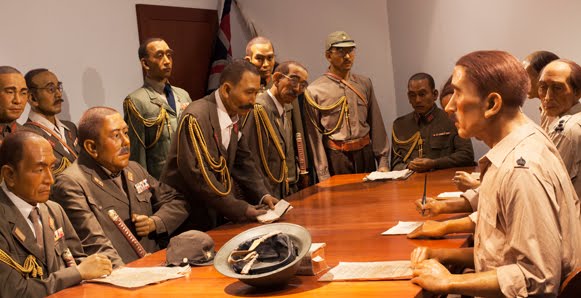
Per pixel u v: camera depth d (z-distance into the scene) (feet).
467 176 11.60
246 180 13.47
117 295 7.96
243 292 7.53
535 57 13.04
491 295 6.82
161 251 10.32
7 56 16.51
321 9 23.47
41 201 9.55
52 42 17.66
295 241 7.85
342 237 10.05
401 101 23.36
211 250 9.29
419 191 13.76
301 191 15.28
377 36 23.44
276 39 23.68
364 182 15.85
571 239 6.84
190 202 12.66
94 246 10.64
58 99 15.03
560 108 10.86
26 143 9.41
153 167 16.66
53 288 8.59
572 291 6.66
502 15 20.10
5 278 8.74
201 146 12.15
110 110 11.45
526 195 6.68
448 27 21.62
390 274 7.61
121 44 19.80
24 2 16.99
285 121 16.53
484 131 7.20
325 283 7.57
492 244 7.11
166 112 16.75
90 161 11.34
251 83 12.39
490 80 6.97
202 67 22.75
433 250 8.14
